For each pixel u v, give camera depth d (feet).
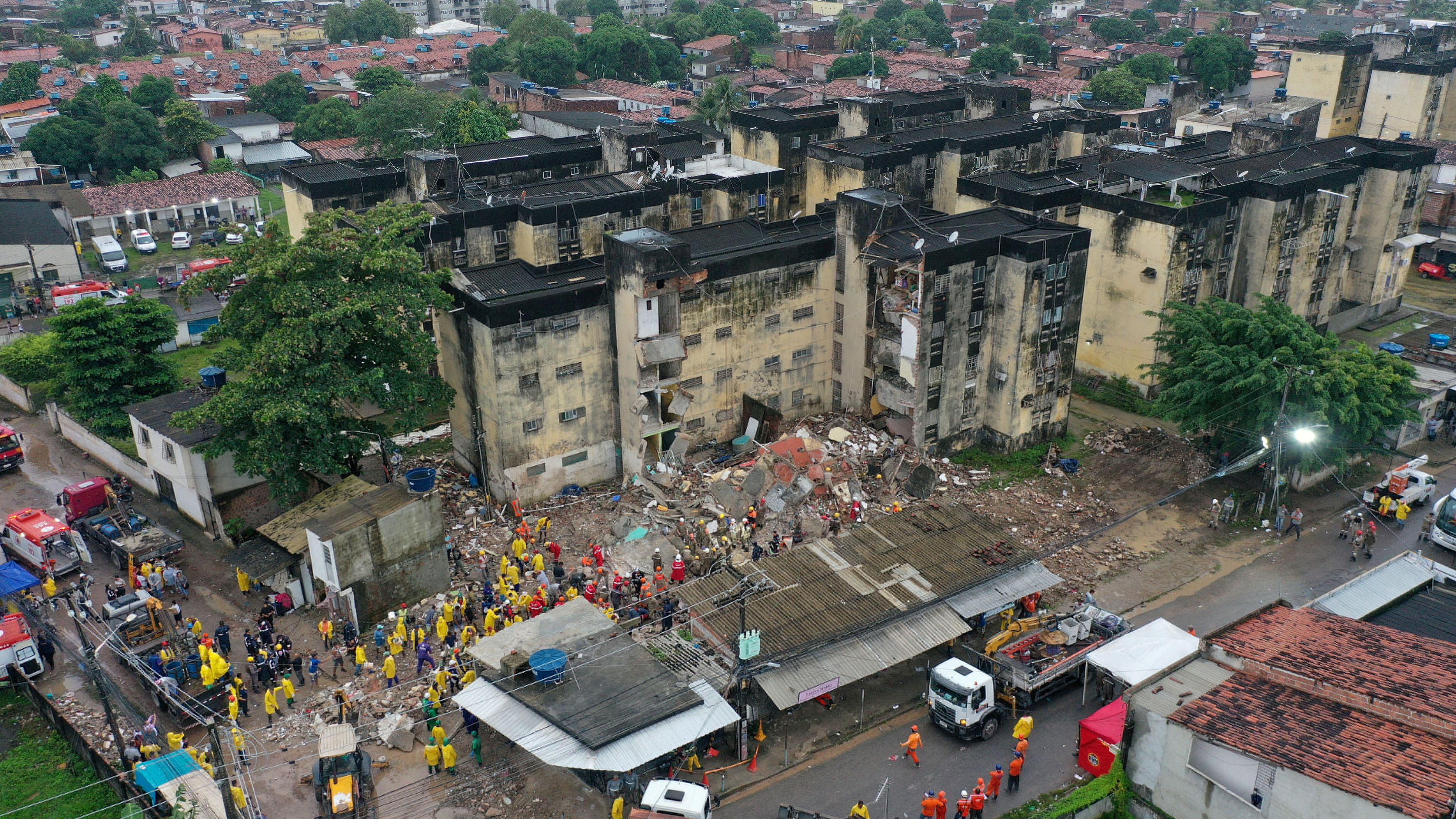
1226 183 263.08
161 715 153.07
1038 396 225.35
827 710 155.53
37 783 142.31
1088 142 341.82
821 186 301.22
